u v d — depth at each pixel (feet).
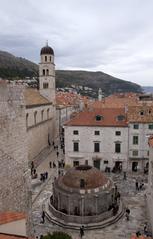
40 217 130.93
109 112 214.69
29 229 81.46
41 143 269.23
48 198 151.84
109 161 207.10
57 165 223.10
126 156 203.92
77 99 513.86
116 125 201.98
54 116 329.31
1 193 65.05
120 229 120.16
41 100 282.97
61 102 415.03
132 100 364.17
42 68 316.81
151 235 112.37
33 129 238.48
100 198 127.65
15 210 72.08
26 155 79.71
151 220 117.80
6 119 67.62
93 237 113.91
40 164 226.58
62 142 306.96
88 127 206.08
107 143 205.36
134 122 197.98
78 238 113.19
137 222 125.90
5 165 67.31
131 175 195.21
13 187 71.31
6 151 67.82
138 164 203.62
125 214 134.10
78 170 138.41
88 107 235.20
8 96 68.49
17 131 73.56
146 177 189.78
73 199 126.72
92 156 208.85
